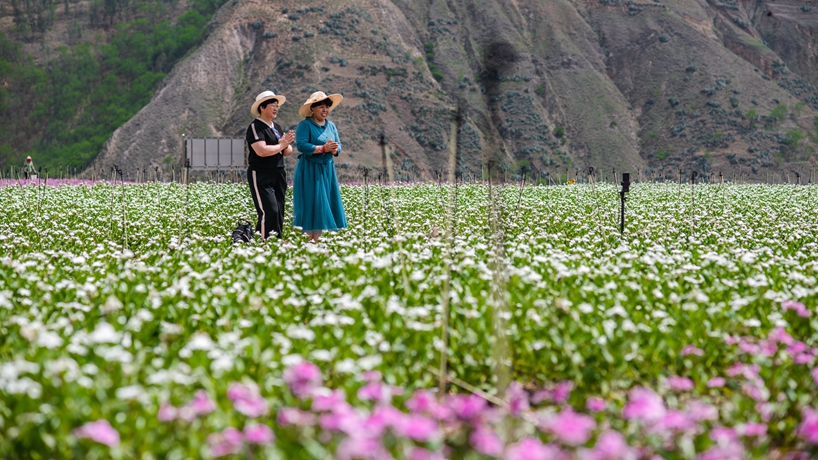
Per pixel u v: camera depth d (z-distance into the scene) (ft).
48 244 35.73
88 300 20.45
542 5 501.97
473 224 44.57
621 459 10.89
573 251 31.65
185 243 33.78
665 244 36.99
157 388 13.44
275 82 392.06
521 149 396.16
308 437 11.73
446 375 16.17
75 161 430.61
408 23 457.68
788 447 13.19
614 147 420.77
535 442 10.53
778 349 16.74
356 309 19.16
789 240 37.40
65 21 573.33
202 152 130.11
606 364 16.22
